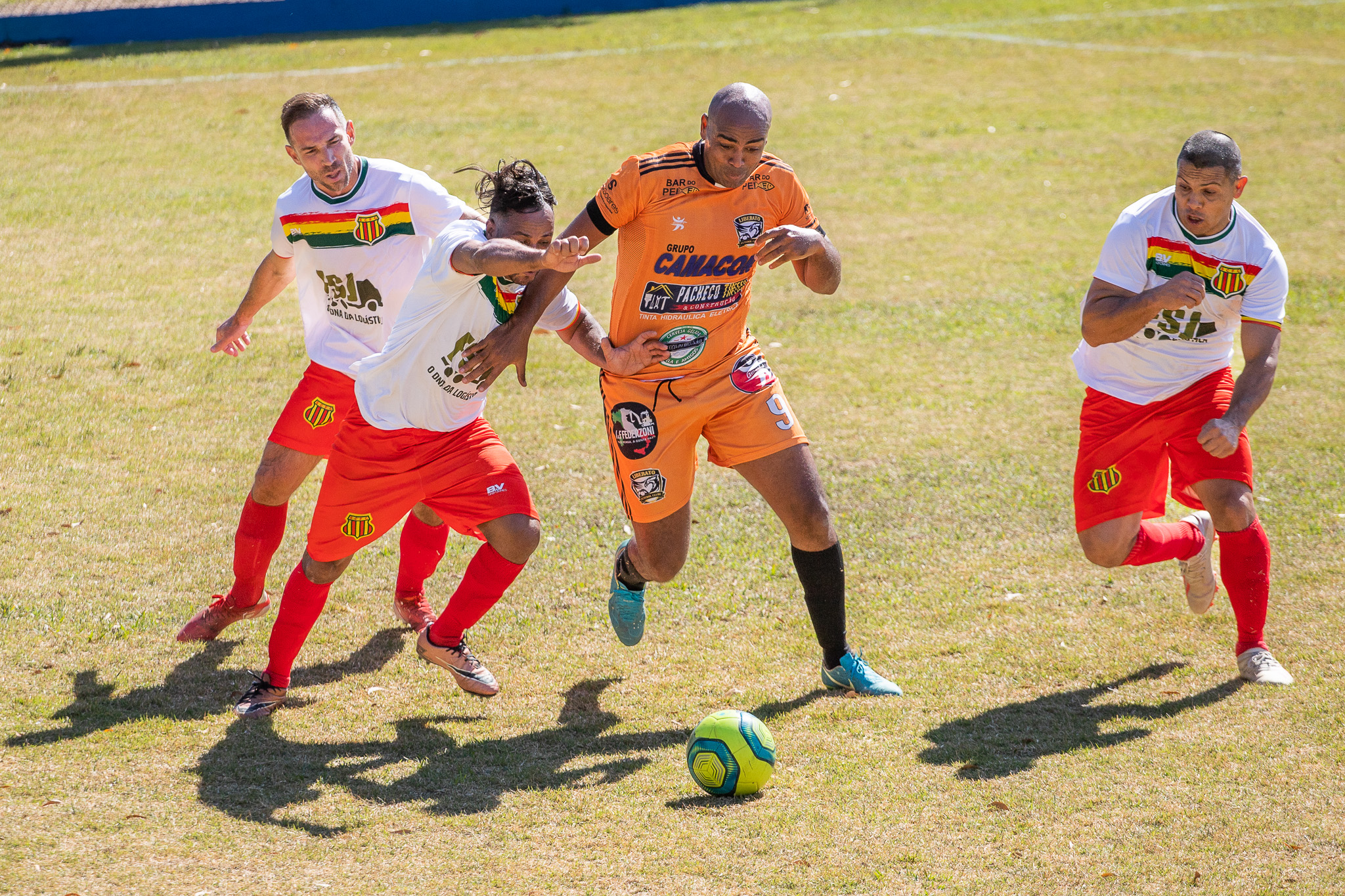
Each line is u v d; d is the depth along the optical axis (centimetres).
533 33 7669
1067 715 1686
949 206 4544
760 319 3500
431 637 1741
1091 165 5016
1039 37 7431
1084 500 1836
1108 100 6006
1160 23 7750
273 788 1492
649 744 1633
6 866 1286
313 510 2397
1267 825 1400
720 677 1819
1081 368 1875
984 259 3984
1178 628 1952
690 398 1706
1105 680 1789
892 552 2231
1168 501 2511
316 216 1727
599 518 2359
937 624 1975
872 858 1347
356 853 1351
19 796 1438
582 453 2666
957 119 5712
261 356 3148
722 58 6906
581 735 1653
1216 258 1706
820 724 1673
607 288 3716
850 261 3978
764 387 1727
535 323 1619
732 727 1488
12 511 2281
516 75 6475
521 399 2962
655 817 1438
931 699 1739
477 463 1677
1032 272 3856
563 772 1551
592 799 1482
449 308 1584
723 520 2367
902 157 5156
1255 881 1295
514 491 1677
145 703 1702
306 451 1834
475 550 2244
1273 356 1723
